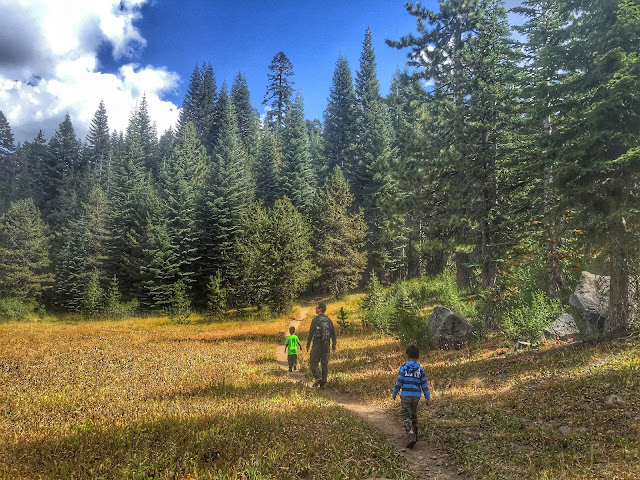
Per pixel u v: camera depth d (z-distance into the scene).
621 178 10.38
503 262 18.00
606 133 10.12
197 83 102.00
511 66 19.23
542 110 12.12
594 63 10.88
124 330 28.41
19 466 4.80
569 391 7.85
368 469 5.09
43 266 57.94
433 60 26.11
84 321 39.03
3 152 113.12
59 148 95.19
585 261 14.14
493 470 5.18
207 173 64.19
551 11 17.03
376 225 50.31
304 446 5.64
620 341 10.63
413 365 6.81
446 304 21.94
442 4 25.62
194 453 5.25
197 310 44.41
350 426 6.84
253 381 11.34
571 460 5.12
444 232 22.02
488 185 18.42
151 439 5.75
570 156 10.72
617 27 10.48
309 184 60.47
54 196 90.06
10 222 55.59
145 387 10.29
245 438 5.78
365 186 54.31
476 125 18.77
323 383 11.29
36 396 8.98
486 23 20.70
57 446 5.53
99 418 7.21
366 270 51.19
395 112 64.62
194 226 46.72
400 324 16.84
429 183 21.97
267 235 38.03
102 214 57.50
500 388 9.32
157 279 44.59
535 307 13.68
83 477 4.56
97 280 48.72
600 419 6.28
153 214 50.66
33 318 45.06
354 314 31.94
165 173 54.41
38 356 15.07
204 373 12.38
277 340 22.62
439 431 7.02
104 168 93.44
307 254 41.72
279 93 88.69
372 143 53.94
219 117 92.25
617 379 7.80
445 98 24.75
